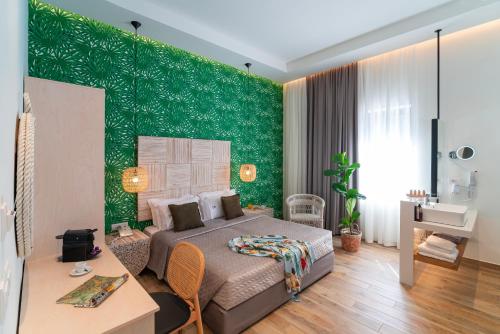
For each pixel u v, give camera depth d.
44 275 1.53
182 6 2.76
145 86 3.17
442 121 3.33
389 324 2.06
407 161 3.63
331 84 4.36
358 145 4.08
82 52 2.65
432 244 2.49
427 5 2.79
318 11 2.88
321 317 2.16
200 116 3.81
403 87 3.62
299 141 4.98
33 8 2.36
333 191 4.36
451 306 2.29
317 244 2.75
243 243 2.60
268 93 4.95
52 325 1.08
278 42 3.65
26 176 1.14
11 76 0.97
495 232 3.03
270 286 2.20
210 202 3.62
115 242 2.58
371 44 3.40
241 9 2.83
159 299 1.67
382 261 3.30
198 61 3.76
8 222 0.79
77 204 1.96
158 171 3.26
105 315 1.15
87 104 2.00
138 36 3.08
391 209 3.79
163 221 3.08
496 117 2.99
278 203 5.26
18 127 1.22
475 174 3.12
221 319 1.89
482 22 2.85
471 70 3.12
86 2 2.39
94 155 2.03
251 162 4.67
